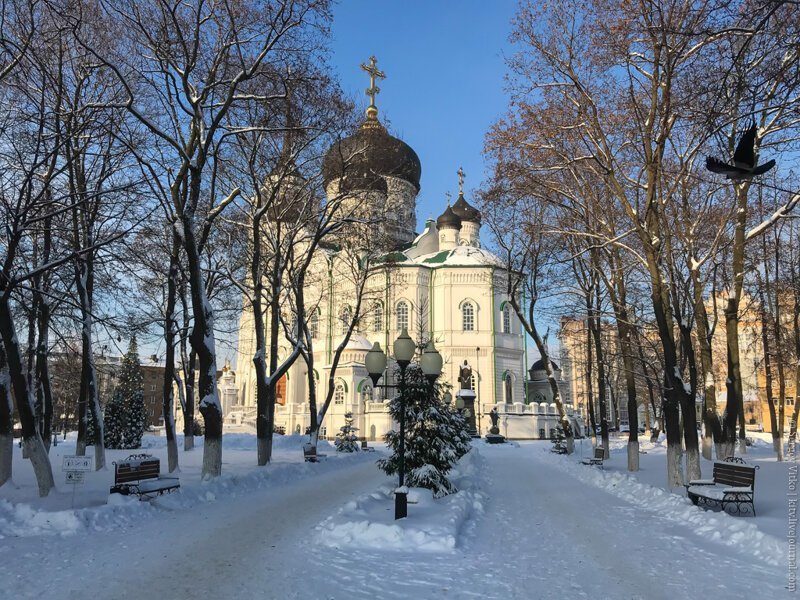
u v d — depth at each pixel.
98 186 17.80
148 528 11.72
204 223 19.36
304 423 57.16
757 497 14.32
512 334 62.69
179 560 9.16
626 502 15.70
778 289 27.81
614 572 8.59
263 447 23.98
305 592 7.56
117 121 17.17
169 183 19.38
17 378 14.69
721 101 15.31
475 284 61.56
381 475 23.56
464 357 60.31
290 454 32.97
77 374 31.61
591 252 23.97
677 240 23.50
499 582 8.09
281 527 11.94
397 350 12.98
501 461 31.41
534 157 19.53
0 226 15.84
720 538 10.57
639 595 7.53
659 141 16.27
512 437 57.12
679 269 23.31
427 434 15.54
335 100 20.81
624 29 15.16
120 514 12.39
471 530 11.59
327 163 24.95
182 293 24.91
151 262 23.42
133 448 38.31
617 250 22.92
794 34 10.20
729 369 24.02
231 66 18.34
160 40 16.98
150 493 14.62
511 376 61.62
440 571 8.60
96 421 21.42
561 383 69.44
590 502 15.70
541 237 28.38
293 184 25.62
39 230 17.00
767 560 9.12
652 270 17.50
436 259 65.12
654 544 10.40
